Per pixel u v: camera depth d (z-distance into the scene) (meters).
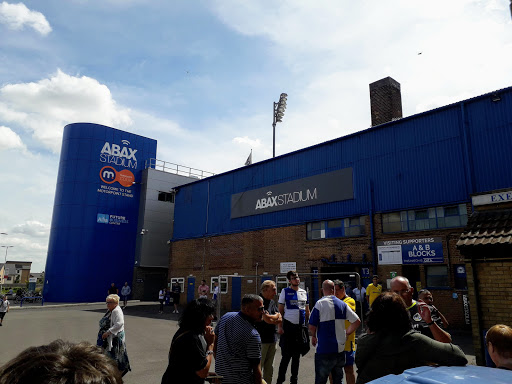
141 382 6.92
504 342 2.56
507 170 13.72
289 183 21.59
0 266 83.25
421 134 16.36
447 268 14.46
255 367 3.68
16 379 0.74
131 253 34.91
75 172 33.94
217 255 25.42
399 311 2.89
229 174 26.12
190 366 3.29
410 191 16.22
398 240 16.08
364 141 18.41
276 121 27.17
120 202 35.16
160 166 37.28
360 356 2.95
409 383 1.85
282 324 5.98
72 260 32.38
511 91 14.11
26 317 20.17
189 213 28.94
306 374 7.52
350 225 18.22
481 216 7.63
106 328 5.88
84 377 0.75
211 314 3.57
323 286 5.57
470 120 15.00
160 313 21.56
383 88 20.69
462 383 1.76
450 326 13.80
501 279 6.57
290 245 20.67
